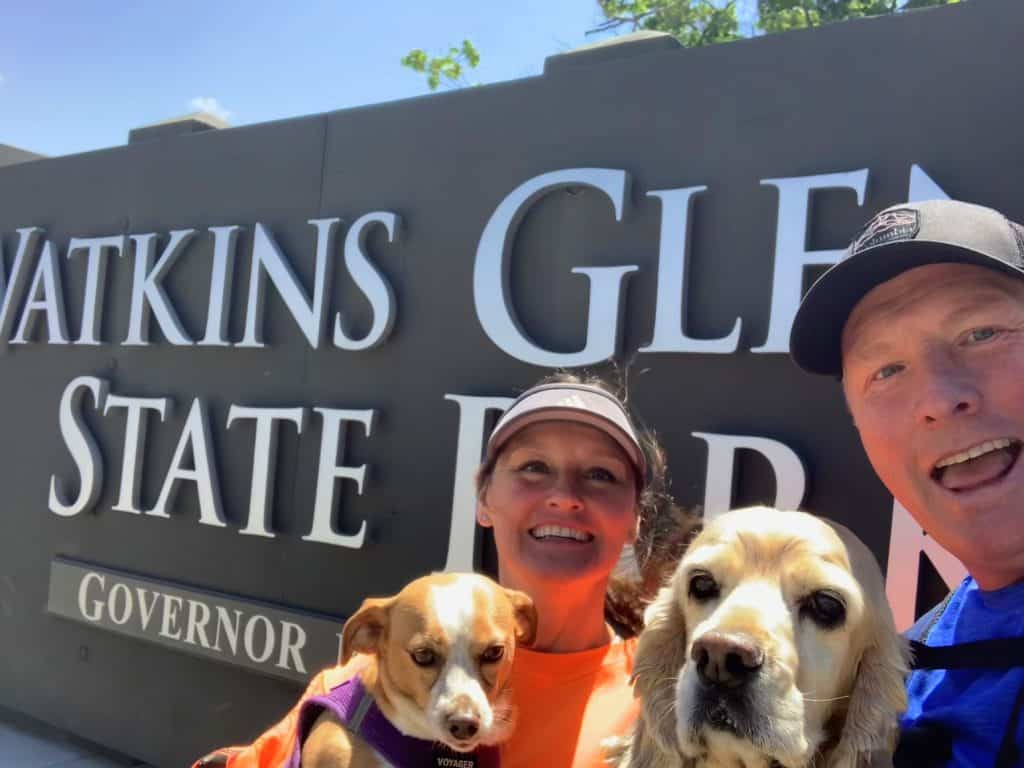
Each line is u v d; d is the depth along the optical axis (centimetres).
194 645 162
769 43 119
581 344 130
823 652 51
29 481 195
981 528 55
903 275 57
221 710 160
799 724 49
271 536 156
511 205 135
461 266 142
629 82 130
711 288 120
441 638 69
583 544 73
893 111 109
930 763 52
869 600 53
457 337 141
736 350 116
